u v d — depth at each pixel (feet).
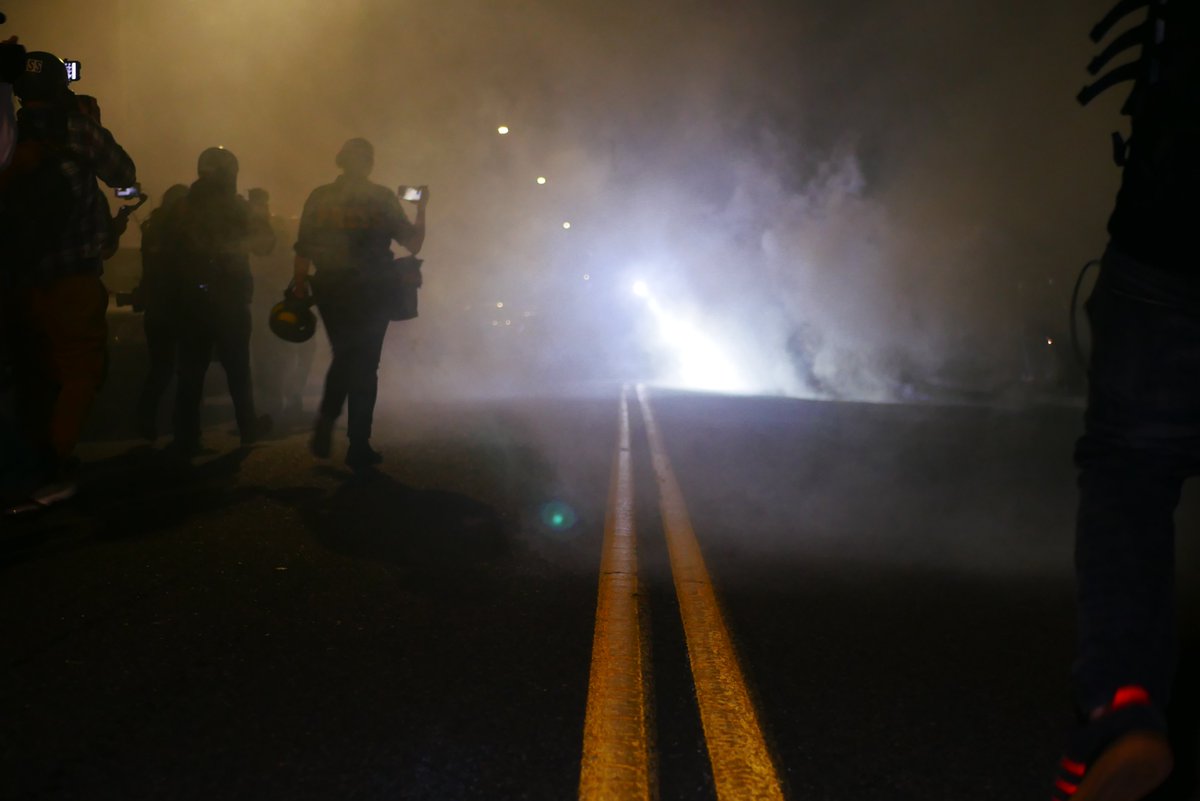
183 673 11.55
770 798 8.62
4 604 13.99
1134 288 6.43
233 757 9.41
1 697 10.84
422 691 11.04
